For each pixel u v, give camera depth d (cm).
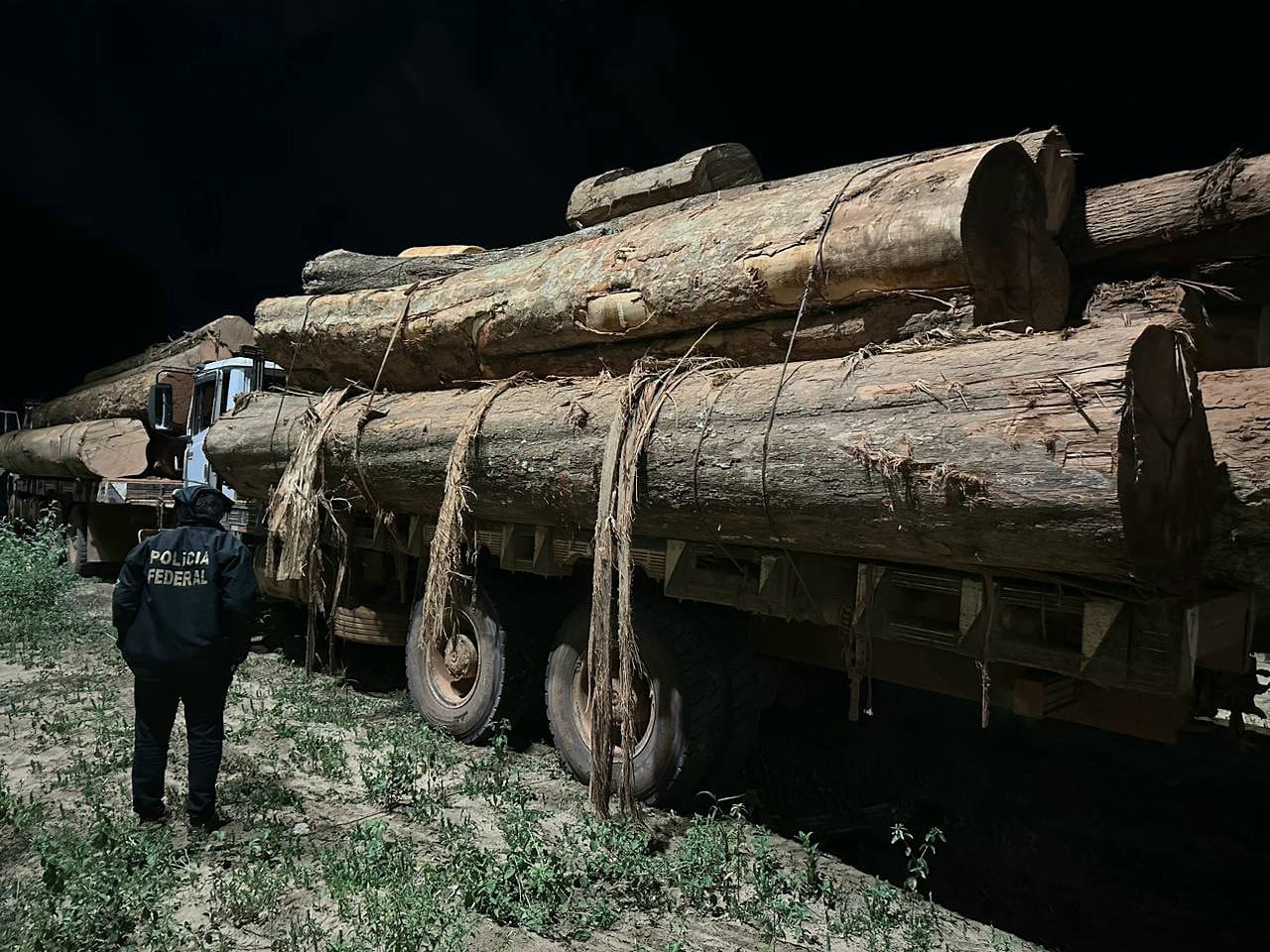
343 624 652
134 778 409
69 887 340
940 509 292
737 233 415
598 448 418
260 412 705
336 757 506
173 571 403
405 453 540
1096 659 286
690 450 372
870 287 370
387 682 690
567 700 491
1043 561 279
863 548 330
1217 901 377
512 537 505
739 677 446
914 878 371
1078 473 259
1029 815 462
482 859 364
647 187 641
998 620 311
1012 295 367
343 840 404
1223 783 508
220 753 415
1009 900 376
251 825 418
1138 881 395
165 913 337
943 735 574
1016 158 365
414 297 598
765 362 425
